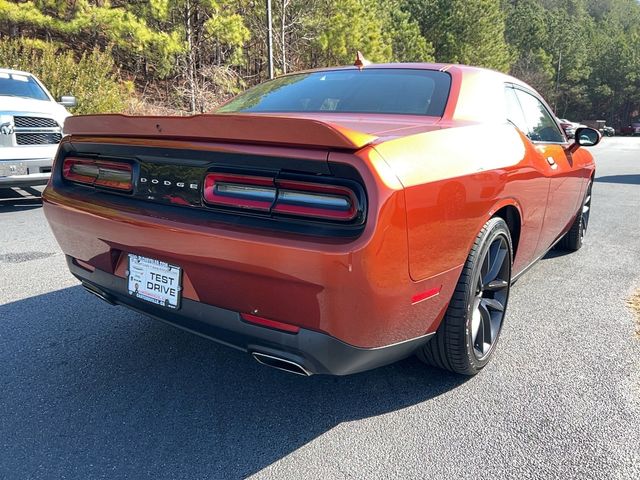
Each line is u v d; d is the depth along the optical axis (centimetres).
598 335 331
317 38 2219
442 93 283
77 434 229
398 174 190
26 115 679
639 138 3962
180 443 225
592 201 827
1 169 658
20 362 288
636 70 6969
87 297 383
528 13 6688
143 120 220
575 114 7194
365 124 238
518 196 280
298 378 279
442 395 263
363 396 262
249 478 205
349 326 192
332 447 223
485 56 4188
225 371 285
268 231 192
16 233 574
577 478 204
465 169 227
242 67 2391
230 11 1967
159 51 1767
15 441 223
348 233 183
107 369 284
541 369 288
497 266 278
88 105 1323
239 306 207
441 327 250
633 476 205
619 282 433
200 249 205
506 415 246
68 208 257
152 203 228
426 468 210
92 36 1830
